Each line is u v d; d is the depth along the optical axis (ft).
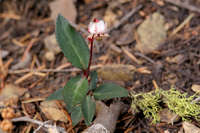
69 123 1.29
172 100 1.28
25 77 1.43
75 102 1.23
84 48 1.27
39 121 1.29
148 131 1.26
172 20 1.48
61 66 1.45
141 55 1.42
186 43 1.41
